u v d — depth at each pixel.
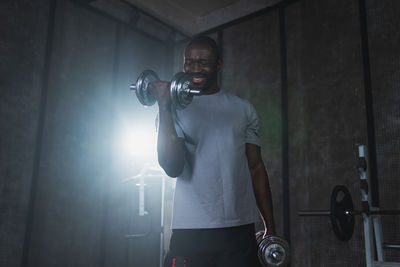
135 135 4.20
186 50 1.14
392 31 3.21
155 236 4.09
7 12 3.34
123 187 3.98
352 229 2.55
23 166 3.26
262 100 3.97
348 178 3.23
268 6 4.13
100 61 4.04
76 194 3.61
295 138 3.64
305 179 3.50
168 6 4.61
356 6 3.47
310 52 3.71
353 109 3.32
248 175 1.11
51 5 3.65
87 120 3.80
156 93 1.01
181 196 1.03
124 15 4.38
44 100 3.45
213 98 1.12
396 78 3.12
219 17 4.63
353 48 3.43
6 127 3.19
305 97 3.65
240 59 4.28
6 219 3.10
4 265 3.04
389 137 3.07
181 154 0.99
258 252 1.05
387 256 2.89
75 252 3.53
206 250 0.98
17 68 3.34
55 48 3.65
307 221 3.41
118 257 3.83
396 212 2.32
